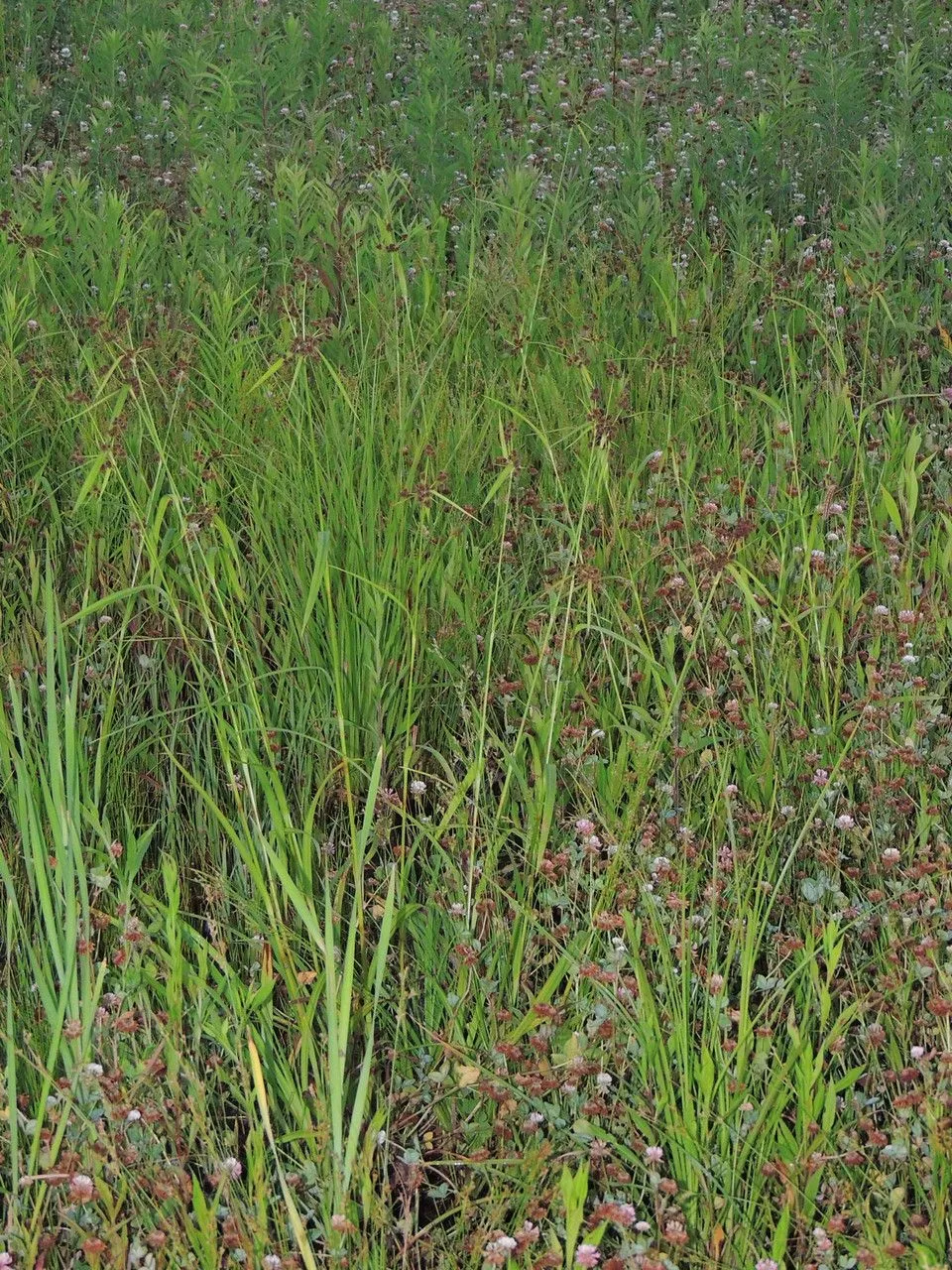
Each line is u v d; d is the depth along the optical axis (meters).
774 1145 2.96
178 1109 3.02
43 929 3.47
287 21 8.72
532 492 5.15
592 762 3.90
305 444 4.91
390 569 4.44
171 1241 2.80
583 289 6.51
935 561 4.70
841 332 6.16
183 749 4.26
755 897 3.66
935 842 3.75
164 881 3.78
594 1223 2.87
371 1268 2.79
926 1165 2.91
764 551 4.70
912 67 8.24
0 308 5.76
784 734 4.09
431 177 7.72
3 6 9.55
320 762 4.14
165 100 8.66
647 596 4.69
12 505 4.96
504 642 4.48
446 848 3.76
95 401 4.68
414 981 3.52
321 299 6.19
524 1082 3.02
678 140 8.09
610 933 3.43
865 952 3.54
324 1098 3.02
